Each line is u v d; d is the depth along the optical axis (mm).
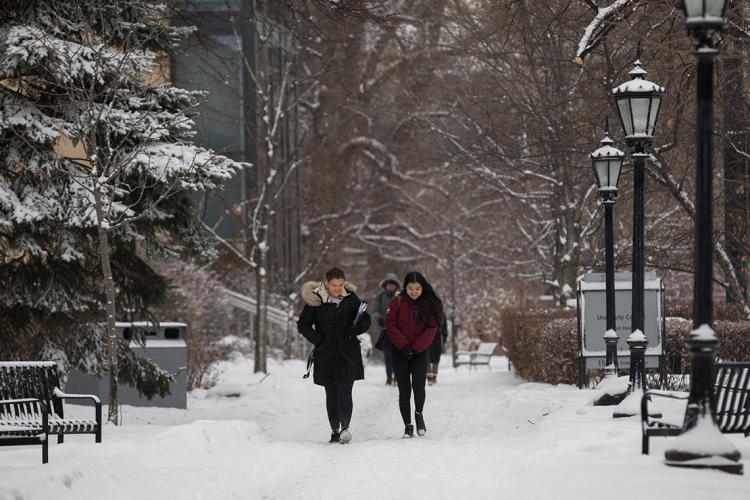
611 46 59344
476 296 150000
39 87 49812
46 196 47562
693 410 26078
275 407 58531
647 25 55500
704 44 25703
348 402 39750
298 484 29484
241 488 28859
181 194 50438
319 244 128250
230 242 105562
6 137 48312
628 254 79250
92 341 51656
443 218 145000
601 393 43906
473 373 94562
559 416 40531
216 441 37656
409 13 109312
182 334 58000
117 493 27453
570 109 70875
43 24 47969
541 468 27203
